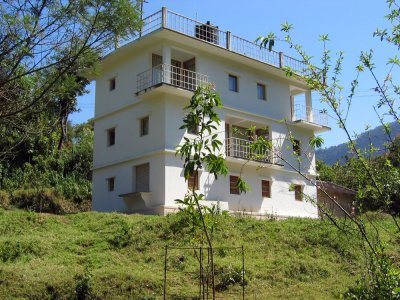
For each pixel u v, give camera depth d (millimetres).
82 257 13344
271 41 5777
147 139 21906
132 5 9164
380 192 5262
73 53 9062
